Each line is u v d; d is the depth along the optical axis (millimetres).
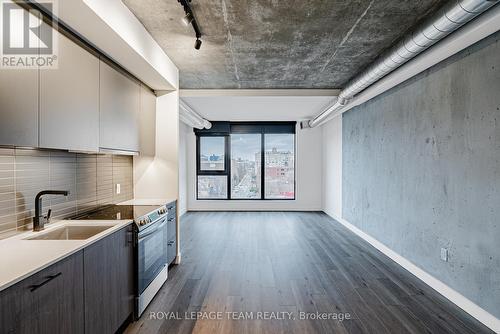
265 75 4172
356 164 5410
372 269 3697
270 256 4203
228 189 8031
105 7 1979
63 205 2480
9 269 1327
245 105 5828
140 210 2934
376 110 4531
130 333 2299
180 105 4770
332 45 3131
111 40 2260
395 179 3955
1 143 1507
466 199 2635
